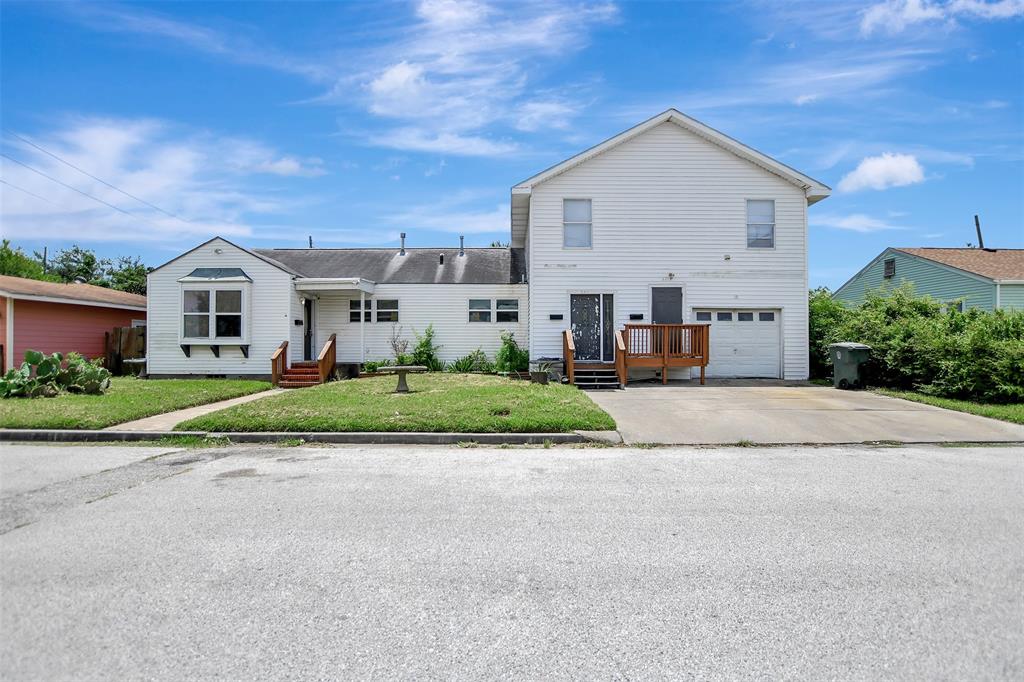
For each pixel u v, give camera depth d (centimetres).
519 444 826
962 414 1035
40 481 605
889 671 267
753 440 845
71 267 3959
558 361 1575
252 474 637
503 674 264
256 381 1568
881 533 447
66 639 290
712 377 1653
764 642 292
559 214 1670
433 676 262
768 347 1662
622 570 379
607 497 548
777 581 362
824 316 1736
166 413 1044
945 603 332
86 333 1967
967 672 266
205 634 296
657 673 265
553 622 311
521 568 381
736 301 1661
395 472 648
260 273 1706
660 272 1662
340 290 1825
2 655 276
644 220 1669
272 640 292
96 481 605
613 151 1672
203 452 762
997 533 446
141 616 314
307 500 534
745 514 496
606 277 1664
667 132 1672
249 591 345
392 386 1323
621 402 1183
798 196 1669
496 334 1884
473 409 957
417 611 322
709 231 1666
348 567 381
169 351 1705
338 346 1878
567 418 898
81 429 873
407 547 417
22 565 381
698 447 812
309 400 1073
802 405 1140
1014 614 319
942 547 418
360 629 303
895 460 722
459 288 1891
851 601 335
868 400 1209
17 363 1722
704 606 330
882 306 1630
